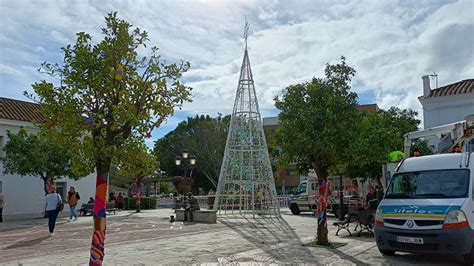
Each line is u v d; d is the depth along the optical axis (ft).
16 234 57.62
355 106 43.57
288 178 176.14
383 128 74.13
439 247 31.71
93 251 25.17
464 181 34.40
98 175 25.58
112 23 26.18
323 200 43.98
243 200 87.04
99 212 25.38
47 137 25.94
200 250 40.96
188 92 28.07
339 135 41.32
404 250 33.60
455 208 32.01
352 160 43.52
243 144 85.35
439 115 88.33
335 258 35.96
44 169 87.04
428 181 36.27
